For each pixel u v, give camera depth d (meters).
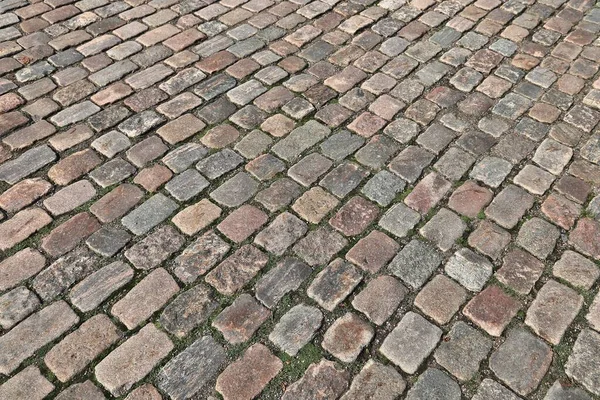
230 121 3.14
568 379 2.05
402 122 3.11
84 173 2.84
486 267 2.40
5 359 2.13
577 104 3.19
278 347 2.17
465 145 2.96
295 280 2.38
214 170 2.86
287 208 2.68
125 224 2.61
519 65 3.48
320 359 2.13
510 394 2.02
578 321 2.21
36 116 3.14
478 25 3.84
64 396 2.04
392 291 2.33
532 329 2.19
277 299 2.32
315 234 2.56
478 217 2.60
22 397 2.03
